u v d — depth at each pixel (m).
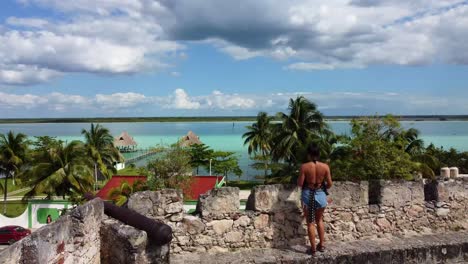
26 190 57.62
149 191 6.48
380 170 12.36
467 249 6.95
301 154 40.81
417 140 36.62
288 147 46.69
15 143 44.84
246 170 77.38
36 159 36.44
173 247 6.47
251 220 6.72
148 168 31.30
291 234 6.86
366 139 13.70
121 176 34.59
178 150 33.97
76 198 31.41
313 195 6.39
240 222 6.68
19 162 43.22
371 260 6.41
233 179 68.62
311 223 6.38
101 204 5.91
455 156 36.25
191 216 6.62
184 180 29.73
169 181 29.16
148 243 5.39
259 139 64.81
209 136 177.50
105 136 59.25
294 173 39.72
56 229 4.65
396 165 12.67
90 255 5.47
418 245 6.73
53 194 36.94
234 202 6.68
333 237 7.03
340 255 6.29
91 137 57.94
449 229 7.68
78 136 187.62
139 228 5.52
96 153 47.88
